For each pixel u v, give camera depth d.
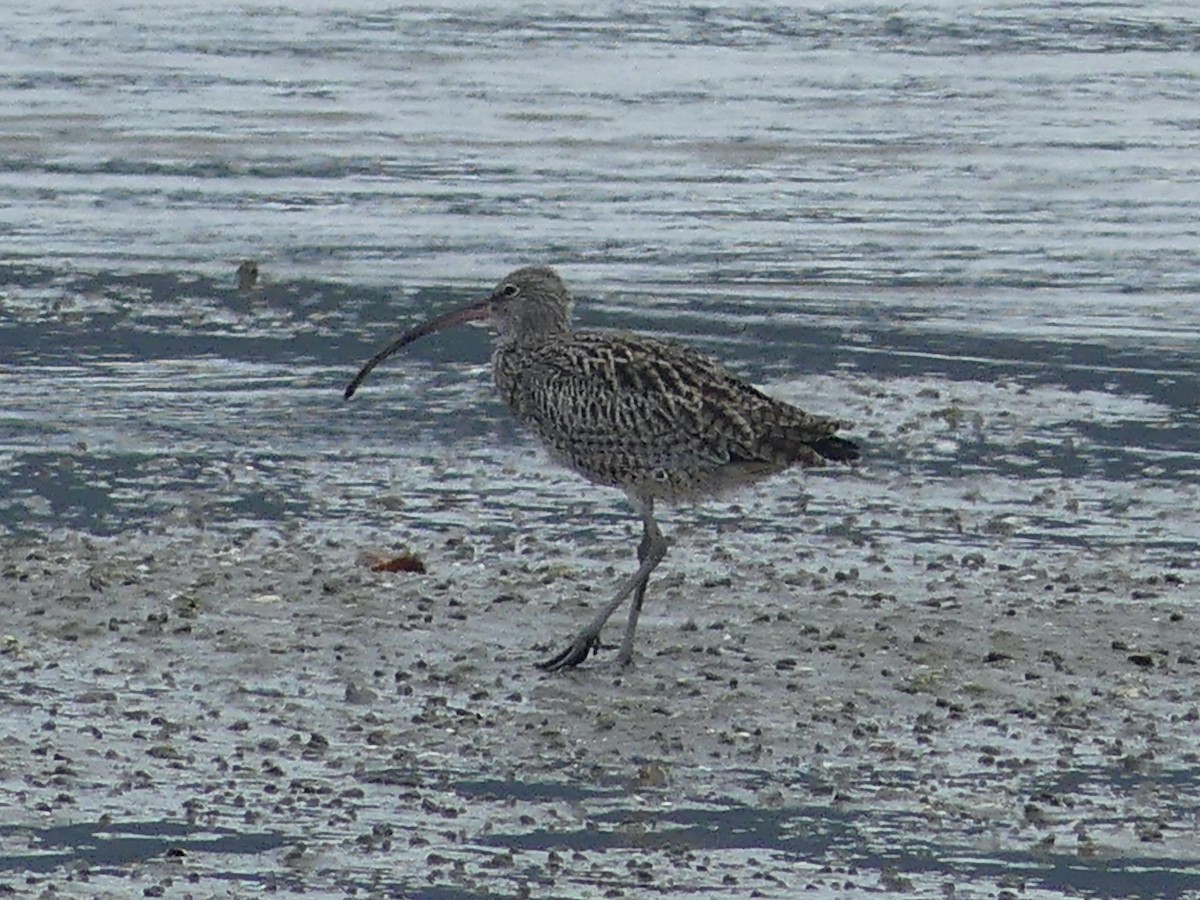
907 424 18.52
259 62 32.62
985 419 18.72
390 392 19.17
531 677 13.02
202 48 33.34
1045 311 22.11
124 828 11.12
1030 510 16.47
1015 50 34.56
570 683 12.93
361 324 21.27
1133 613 14.22
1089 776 11.95
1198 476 17.42
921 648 13.52
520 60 33.03
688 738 12.25
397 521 15.88
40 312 21.27
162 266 22.94
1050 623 13.99
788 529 15.85
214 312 21.47
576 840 11.14
